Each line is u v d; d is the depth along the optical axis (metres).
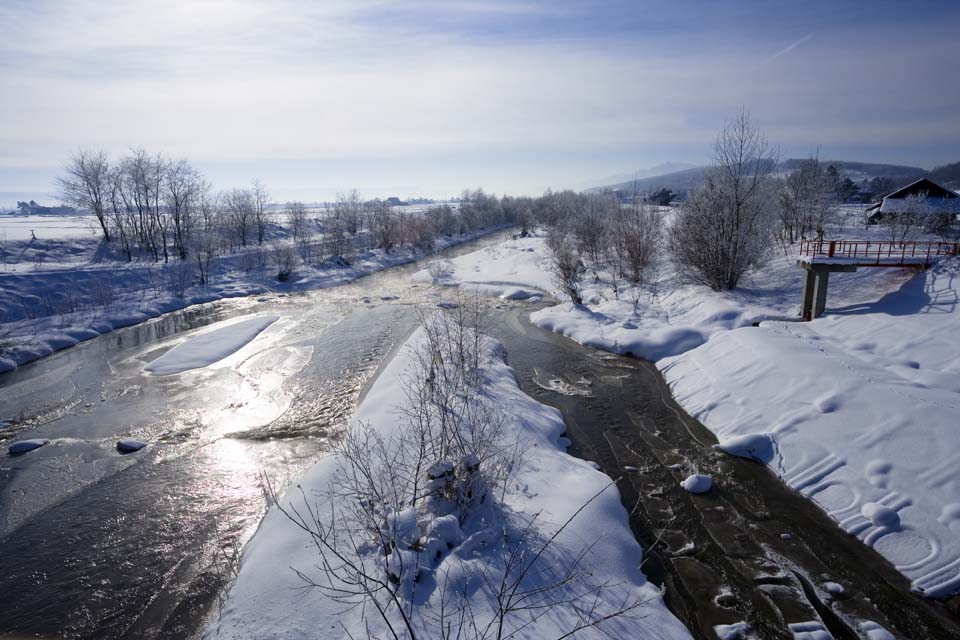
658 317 26.20
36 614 9.02
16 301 30.58
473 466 9.61
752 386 16.38
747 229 26.98
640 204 41.12
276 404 17.62
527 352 22.95
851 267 21.05
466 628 7.17
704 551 10.37
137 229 48.62
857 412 13.44
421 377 16.77
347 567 8.60
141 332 28.45
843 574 9.70
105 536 11.02
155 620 8.77
